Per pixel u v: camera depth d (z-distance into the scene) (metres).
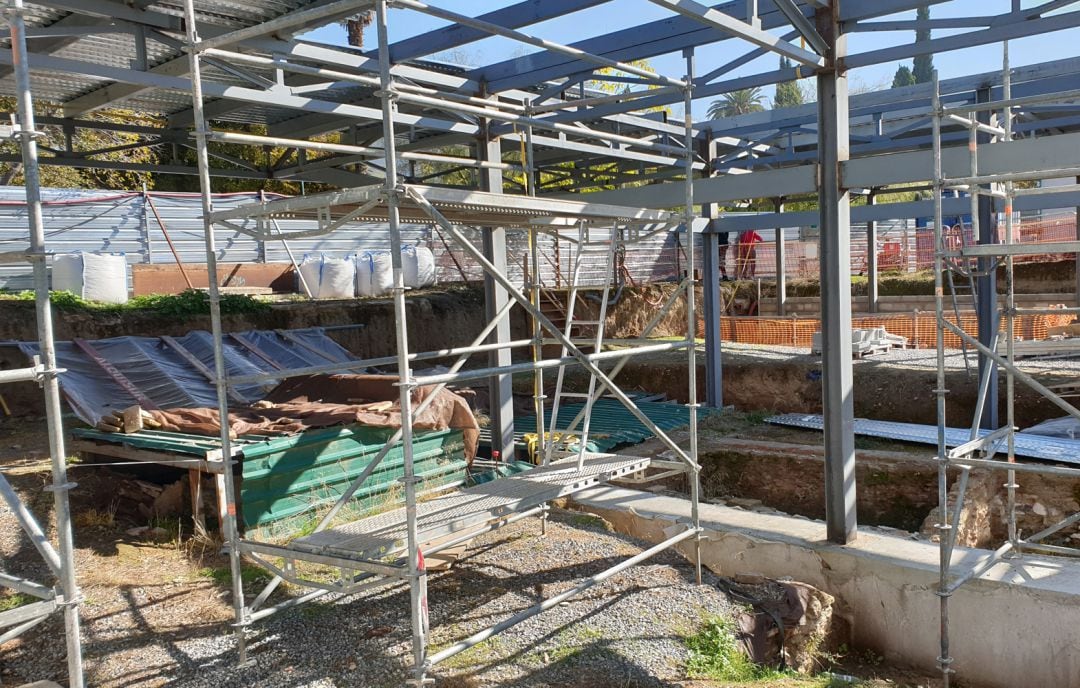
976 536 8.23
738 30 5.51
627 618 5.29
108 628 4.88
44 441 8.42
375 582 4.28
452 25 6.98
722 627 5.19
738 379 14.44
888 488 9.30
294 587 5.54
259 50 6.26
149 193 14.75
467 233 19.19
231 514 4.54
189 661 4.51
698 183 8.69
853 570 6.46
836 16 6.53
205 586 5.54
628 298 19.36
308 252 16.80
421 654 3.94
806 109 11.94
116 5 5.66
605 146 11.54
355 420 7.07
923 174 6.38
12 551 5.84
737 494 10.24
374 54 7.26
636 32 7.42
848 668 6.10
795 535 7.00
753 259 26.95
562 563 6.23
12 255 2.97
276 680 4.33
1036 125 11.58
